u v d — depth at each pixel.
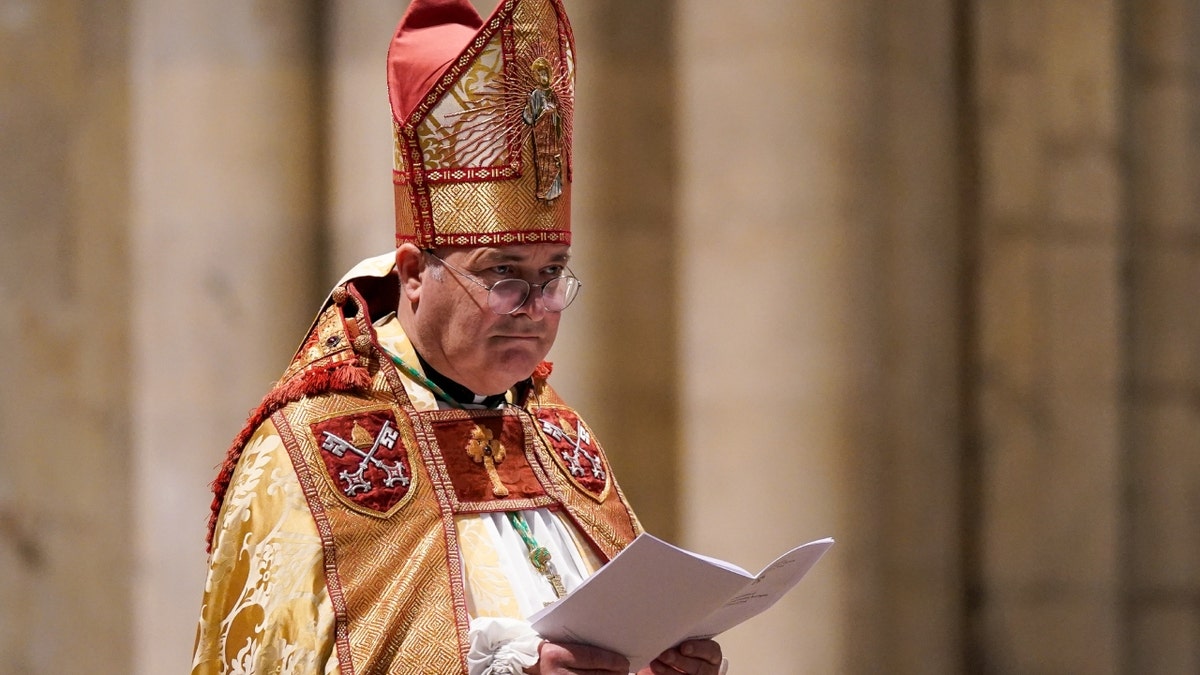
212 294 16.16
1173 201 17.97
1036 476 17.47
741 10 15.87
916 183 16.20
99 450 17.03
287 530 8.82
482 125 9.41
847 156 15.68
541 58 9.55
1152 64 17.94
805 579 15.67
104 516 16.98
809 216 15.69
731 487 15.91
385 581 8.89
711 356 16.03
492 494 9.64
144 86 16.33
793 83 15.70
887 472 15.84
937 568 16.47
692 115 16.17
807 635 15.64
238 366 16.11
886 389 15.84
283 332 16.23
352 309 10.10
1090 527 17.41
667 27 16.61
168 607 16.16
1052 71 17.58
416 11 9.93
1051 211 17.53
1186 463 17.84
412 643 8.72
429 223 9.51
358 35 16.42
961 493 17.33
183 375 16.12
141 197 16.34
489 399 10.07
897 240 15.95
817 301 15.68
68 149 17.20
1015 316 17.50
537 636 8.53
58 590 17.19
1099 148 17.55
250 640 8.62
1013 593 17.34
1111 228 17.58
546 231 9.48
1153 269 17.95
